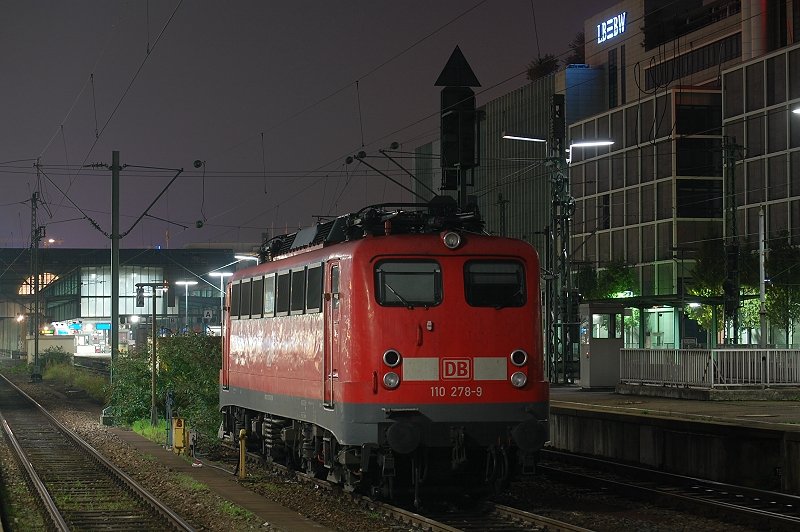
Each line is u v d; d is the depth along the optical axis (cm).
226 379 2492
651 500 1736
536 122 10019
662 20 9575
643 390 3447
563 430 2598
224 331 2530
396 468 1686
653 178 8450
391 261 1614
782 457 1823
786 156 7238
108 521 1622
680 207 8181
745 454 1917
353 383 1595
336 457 1723
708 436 2006
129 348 3781
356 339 1602
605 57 10262
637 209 8675
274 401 2042
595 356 3844
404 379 1585
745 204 7631
